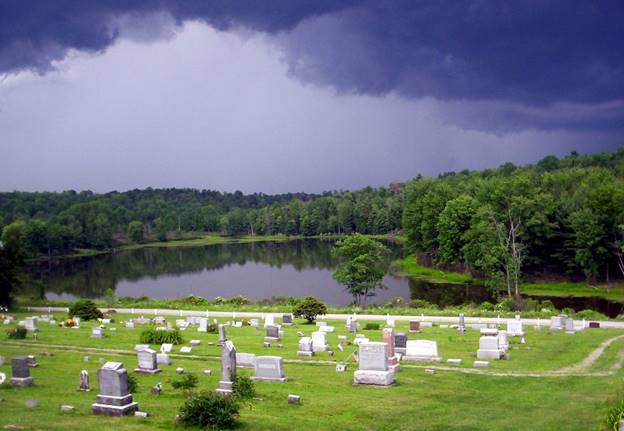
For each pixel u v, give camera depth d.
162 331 45.19
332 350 41.81
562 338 48.62
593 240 102.25
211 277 131.25
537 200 107.94
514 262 97.56
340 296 102.00
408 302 83.62
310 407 26.66
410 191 152.88
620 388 30.05
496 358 38.69
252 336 49.50
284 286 114.94
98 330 46.97
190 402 23.42
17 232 87.62
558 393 30.44
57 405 25.19
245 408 25.97
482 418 25.92
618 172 161.00
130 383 28.45
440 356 39.28
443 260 123.62
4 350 40.81
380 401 27.94
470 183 156.00
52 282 127.56
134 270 149.88
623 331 53.09
